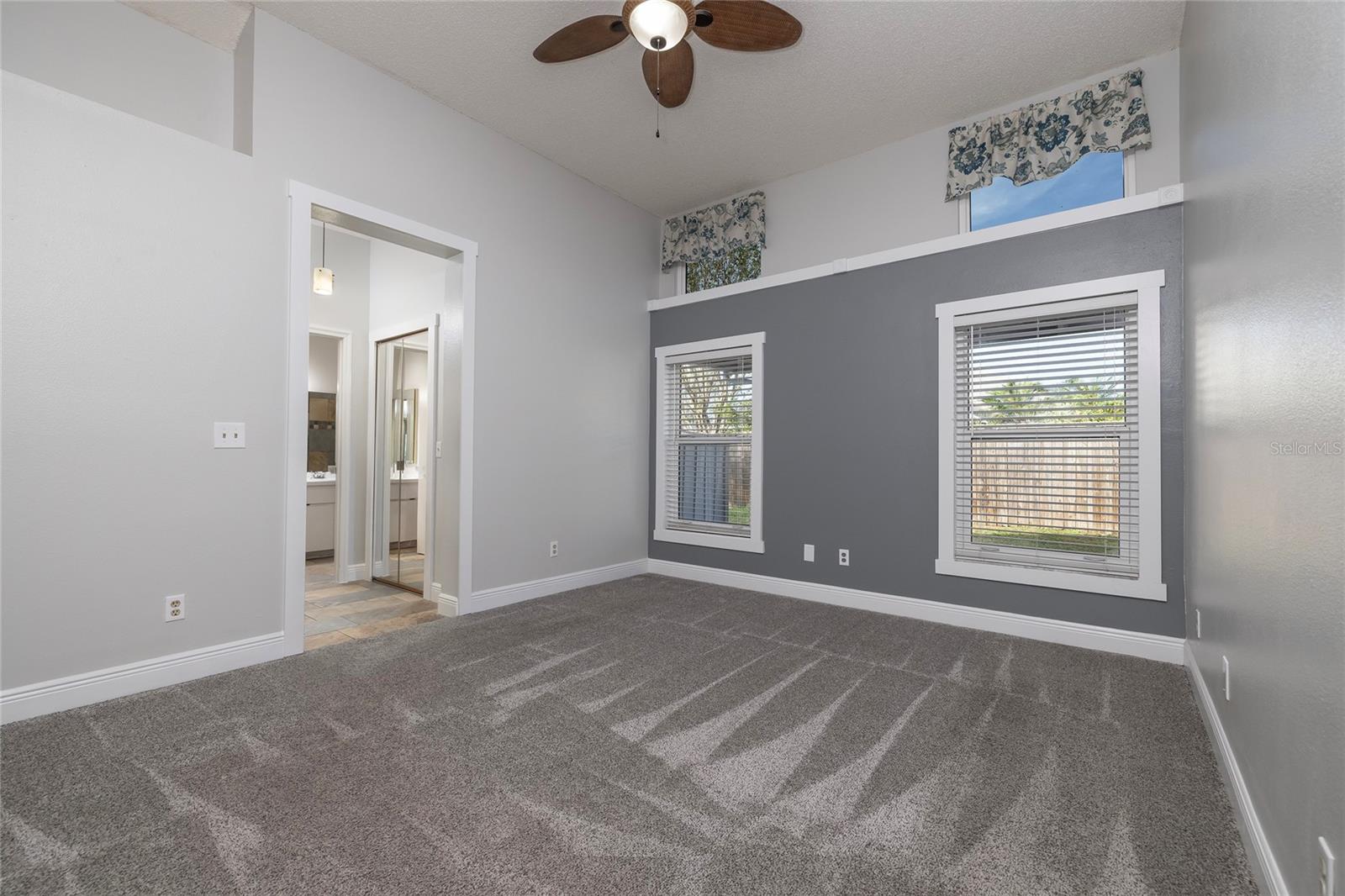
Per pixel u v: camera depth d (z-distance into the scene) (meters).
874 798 1.76
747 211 4.77
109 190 2.42
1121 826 1.62
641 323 5.17
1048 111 3.47
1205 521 2.28
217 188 2.72
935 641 3.26
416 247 3.67
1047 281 3.31
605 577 4.77
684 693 2.53
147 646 2.51
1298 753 1.15
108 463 2.41
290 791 1.77
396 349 5.06
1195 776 1.88
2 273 2.19
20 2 2.62
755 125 3.87
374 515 5.18
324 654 3.00
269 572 2.88
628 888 1.38
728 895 1.36
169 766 1.91
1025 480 3.43
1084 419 3.23
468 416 3.78
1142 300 3.02
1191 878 1.42
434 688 2.57
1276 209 1.30
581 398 4.59
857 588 3.98
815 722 2.26
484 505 3.88
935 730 2.20
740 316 4.64
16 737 2.08
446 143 3.66
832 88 3.46
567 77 3.40
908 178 4.03
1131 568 3.09
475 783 1.82
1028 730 2.19
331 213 3.17
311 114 3.05
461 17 2.93
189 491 2.63
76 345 2.34
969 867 1.46
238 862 1.45
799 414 4.29
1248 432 1.57
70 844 1.52
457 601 3.75
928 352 3.72
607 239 4.84
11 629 2.20
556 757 1.98
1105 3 2.77
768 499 4.44
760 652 3.07
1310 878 1.08
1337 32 0.96
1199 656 2.49
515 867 1.45
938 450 3.67
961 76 3.34
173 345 2.58
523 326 4.14
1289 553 1.22
